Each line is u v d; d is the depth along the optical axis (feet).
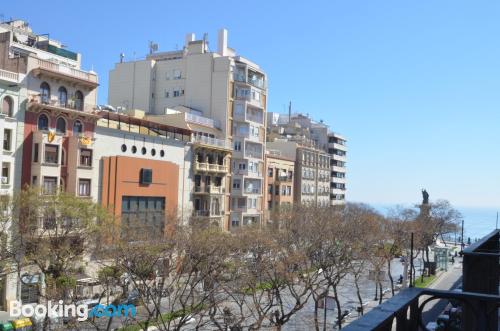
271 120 429.38
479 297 15.53
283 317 116.98
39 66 157.58
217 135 241.35
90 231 122.42
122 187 180.55
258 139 264.11
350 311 163.53
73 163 163.12
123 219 162.30
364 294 203.00
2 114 142.51
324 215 174.50
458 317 23.52
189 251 113.70
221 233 139.23
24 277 144.15
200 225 154.71
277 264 128.26
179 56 276.41
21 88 151.74
